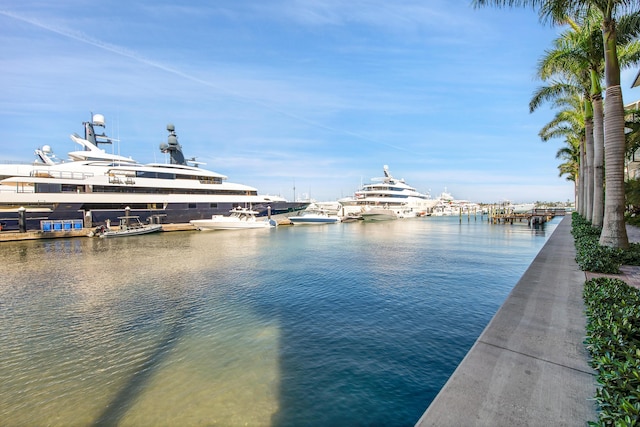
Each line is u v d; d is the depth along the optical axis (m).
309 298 11.73
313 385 6.04
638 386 2.60
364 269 17.20
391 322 9.22
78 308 10.80
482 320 9.32
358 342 7.88
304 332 8.57
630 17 9.79
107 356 7.33
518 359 3.88
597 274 7.86
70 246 28.50
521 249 24.89
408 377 6.29
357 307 10.59
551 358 3.88
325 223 58.34
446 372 6.46
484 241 30.98
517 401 3.10
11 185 34.62
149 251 25.23
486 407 3.04
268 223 49.81
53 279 15.26
